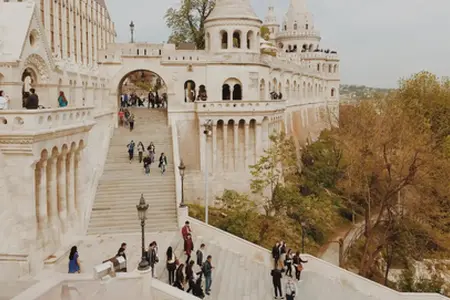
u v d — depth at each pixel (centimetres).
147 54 5062
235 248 3003
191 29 6900
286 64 6944
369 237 4150
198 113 4700
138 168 3706
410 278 4066
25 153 2141
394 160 4162
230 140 4831
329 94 10650
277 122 5422
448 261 4131
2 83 2458
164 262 2461
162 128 4625
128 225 3042
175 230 3023
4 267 2141
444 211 4219
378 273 4447
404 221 4203
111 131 4294
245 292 2483
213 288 2412
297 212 4481
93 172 3328
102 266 1634
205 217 3856
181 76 5088
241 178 4838
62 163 2553
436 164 4144
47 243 2367
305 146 7206
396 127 4225
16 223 2178
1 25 2584
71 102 3800
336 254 4628
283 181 5228
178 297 1686
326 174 5791
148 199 3309
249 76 5162
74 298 1582
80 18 4791
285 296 2486
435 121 5403
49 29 3816
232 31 5284
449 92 5581
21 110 2120
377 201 5041
